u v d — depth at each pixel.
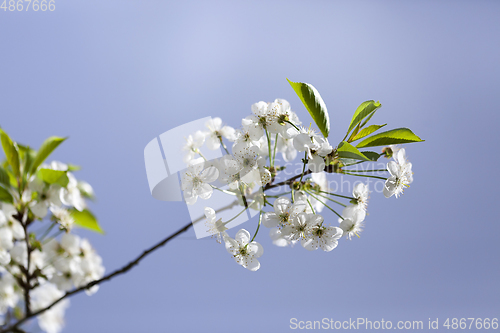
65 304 1.44
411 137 1.33
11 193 1.37
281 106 1.35
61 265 1.42
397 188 1.36
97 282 1.34
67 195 1.39
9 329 1.36
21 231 1.39
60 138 1.37
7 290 1.40
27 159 1.38
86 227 1.43
